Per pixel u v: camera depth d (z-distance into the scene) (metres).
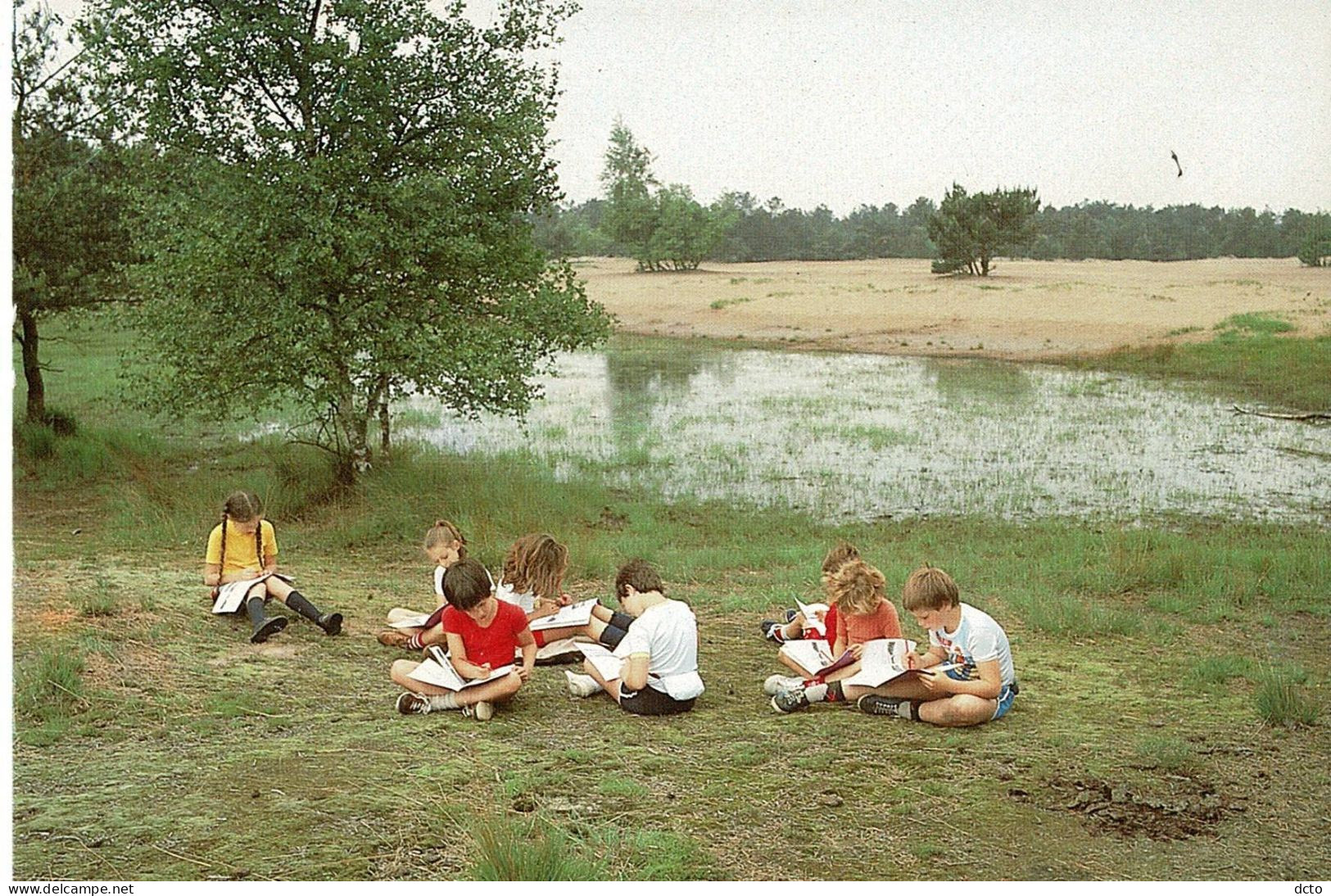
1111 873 3.79
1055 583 9.60
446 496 12.52
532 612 6.69
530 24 13.34
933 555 10.66
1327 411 20.03
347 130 12.49
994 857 3.90
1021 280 43.88
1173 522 12.34
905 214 64.31
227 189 12.20
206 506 11.88
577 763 4.76
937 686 5.49
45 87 14.94
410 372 12.45
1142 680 6.76
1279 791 4.68
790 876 3.66
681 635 5.70
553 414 19.91
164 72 12.07
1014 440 17.34
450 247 12.62
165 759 4.59
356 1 12.41
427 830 3.91
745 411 20.33
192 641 6.48
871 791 4.51
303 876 3.50
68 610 6.67
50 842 3.73
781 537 11.65
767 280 47.25
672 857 3.76
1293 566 10.04
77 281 15.20
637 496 13.55
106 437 15.89
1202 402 21.28
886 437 17.48
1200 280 42.12
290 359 12.11
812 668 6.21
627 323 38.91
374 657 6.58
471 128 13.13
